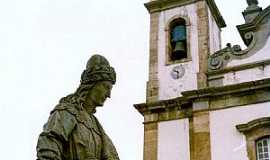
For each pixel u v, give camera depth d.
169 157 20.67
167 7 24.34
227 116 20.34
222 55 21.64
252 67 20.89
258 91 20.30
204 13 23.34
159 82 22.55
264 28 21.59
